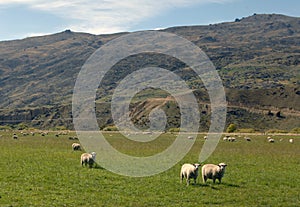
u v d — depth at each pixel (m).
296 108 194.25
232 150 66.69
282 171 42.28
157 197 29.02
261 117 185.62
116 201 27.52
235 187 32.97
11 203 25.78
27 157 51.00
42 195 28.44
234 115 183.38
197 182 34.78
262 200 28.95
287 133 135.38
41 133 124.81
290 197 30.22
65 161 47.62
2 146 70.81
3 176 35.41
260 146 75.00
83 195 28.95
